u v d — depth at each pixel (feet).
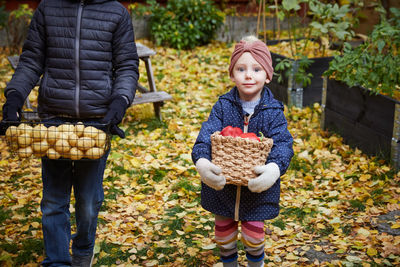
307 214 13.08
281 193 14.26
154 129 19.25
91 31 9.15
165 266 10.74
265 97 9.25
